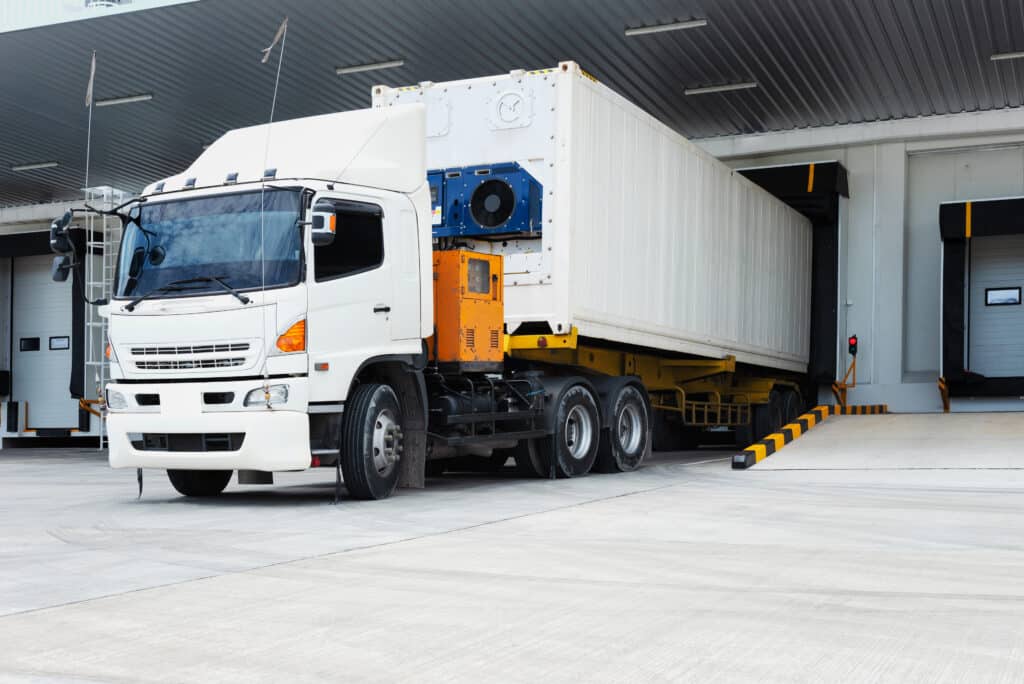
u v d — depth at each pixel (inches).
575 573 211.2
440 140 436.5
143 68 706.2
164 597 187.8
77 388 911.0
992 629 161.5
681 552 238.7
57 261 350.0
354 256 341.4
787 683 132.3
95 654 147.4
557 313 411.2
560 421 428.5
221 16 620.4
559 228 413.1
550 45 672.4
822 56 689.6
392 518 302.8
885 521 295.3
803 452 524.7
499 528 280.7
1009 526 285.0
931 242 830.5
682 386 606.2
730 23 634.2
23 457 746.8
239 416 324.2
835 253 810.2
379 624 165.3
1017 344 805.9
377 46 673.0
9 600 185.5
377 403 349.1
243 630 161.6
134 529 281.9
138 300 336.8
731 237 613.9
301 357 324.2
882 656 145.3
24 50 669.9
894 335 820.0
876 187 832.3
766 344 682.8
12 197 1068.5
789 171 804.0
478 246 430.9
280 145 358.0
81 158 932.0
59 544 254.1
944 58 689.6
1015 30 641.0
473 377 406.9
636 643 152.7
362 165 351.9
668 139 517.0
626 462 470.9
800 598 185.9
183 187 350.0
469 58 695.7
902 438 550.0
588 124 430.6
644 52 684.1
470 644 152.4
